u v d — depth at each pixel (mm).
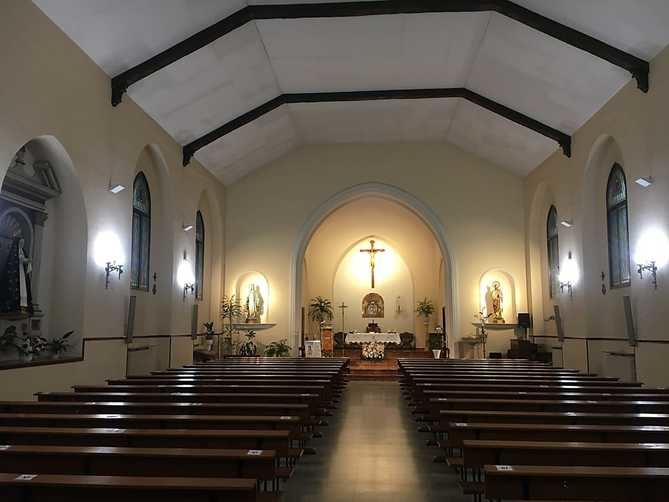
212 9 11125
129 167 12414
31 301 9734
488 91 15234
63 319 10461
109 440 4645
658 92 10562
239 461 3832
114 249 11664
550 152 16750
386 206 26688
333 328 26938
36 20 8977
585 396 7750
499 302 19453
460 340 19406
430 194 20078
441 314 26250
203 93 13844
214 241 19828
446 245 19844
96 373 10914
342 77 15195
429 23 12680
